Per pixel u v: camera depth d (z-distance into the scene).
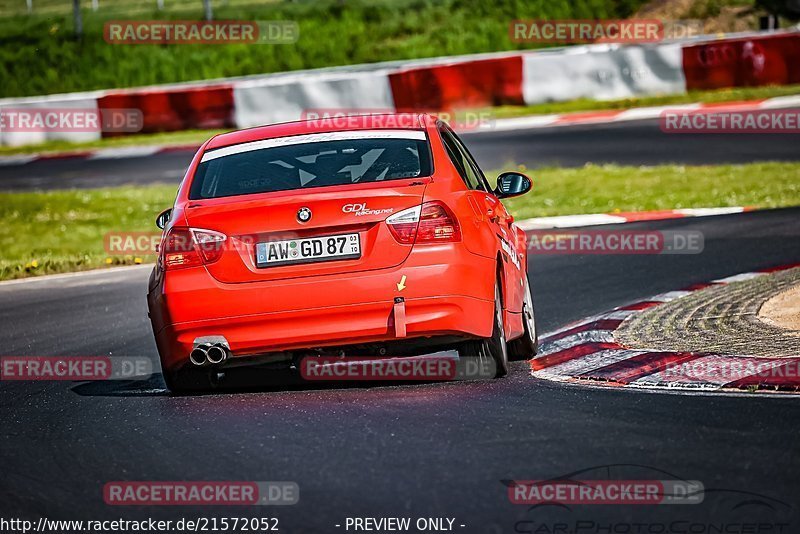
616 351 24.03
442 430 17.39
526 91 101.81
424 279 20.34
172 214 21.72
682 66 102.06
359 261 20.45
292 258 20.53
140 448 17.83
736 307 28.31
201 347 20.59
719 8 132.50
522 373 22.69
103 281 44.59
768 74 101.62
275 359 20.91
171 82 134.50
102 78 135.25
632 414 17.94
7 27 150.12
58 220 65.81
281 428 18.28
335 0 152.50
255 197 21.17
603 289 35.06
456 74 100.69
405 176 21.53
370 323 20.34
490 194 25.08
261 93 101.94
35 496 15.51
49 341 31.73
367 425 18.03
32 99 107.62
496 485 14.34
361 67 120.31
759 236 43.69
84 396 23.34
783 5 132.25
